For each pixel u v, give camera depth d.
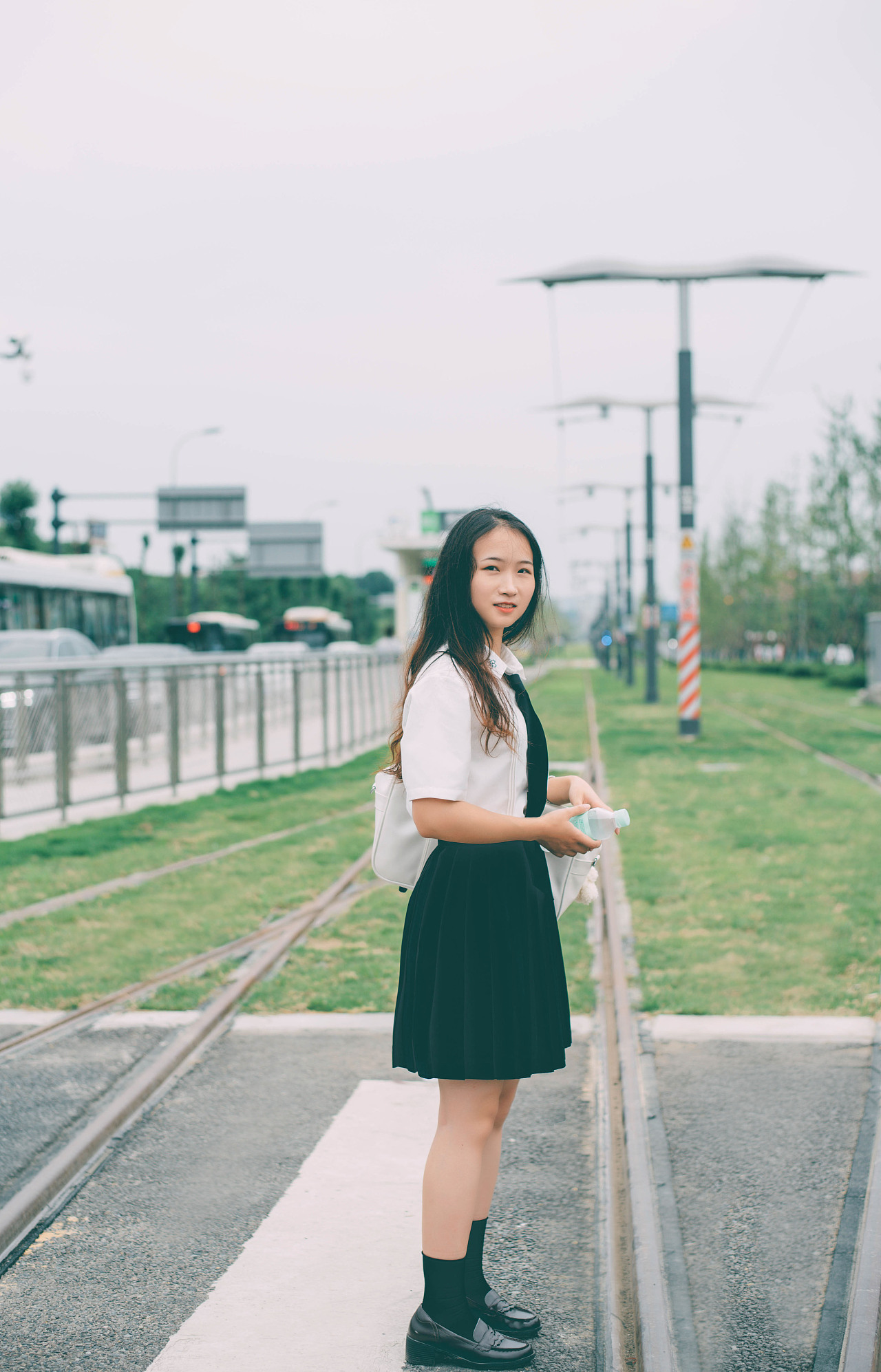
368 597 91.62
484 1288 2.58
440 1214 2.39
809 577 38.94
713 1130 3.59
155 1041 4.50
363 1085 4.07
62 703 10.88
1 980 5.34
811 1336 2.50
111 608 27.20
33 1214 3.14
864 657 36.00
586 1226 3.07
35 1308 2.68
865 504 32.84
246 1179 3.35
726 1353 2.44
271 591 71.62
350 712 18.47
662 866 7.95
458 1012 2.30
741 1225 3.00
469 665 2.29
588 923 6.36
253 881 7.69
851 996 4.91
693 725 18.53
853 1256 2.82
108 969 5.51
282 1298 2.71
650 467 28.42
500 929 2.31
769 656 56.94
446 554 2.37
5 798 10.16
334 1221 3.09
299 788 13.45
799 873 7.61
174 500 44.47
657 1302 2.59
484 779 2.33
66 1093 3.95
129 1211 3.16
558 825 2.24
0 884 7.62
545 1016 2.35
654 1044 4.37
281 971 5.51
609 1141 3.59
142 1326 2.60
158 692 12.50
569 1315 2.65
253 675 14.66
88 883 7.65
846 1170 3.30
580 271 17.84
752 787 12.32
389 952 5.83
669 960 5.53
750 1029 4.52
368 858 8.57
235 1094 4.01
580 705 28.70
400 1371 2.41
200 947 5.93
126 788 11.86
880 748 16.73
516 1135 3.65
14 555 23.27
